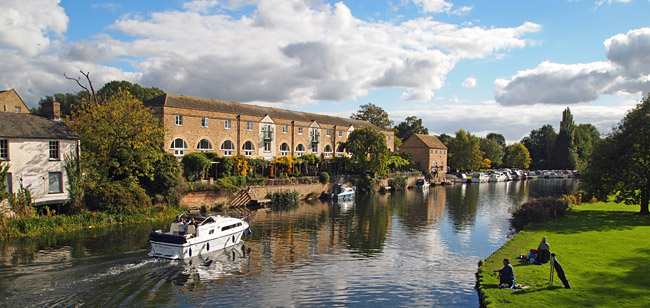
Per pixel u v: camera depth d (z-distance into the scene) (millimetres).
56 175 28656
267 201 42688
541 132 135000
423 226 32094
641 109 31391
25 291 15047
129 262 19188
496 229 30906
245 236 26375
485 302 13156
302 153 60969
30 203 26359
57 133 28766
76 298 14602
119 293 15312
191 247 20469
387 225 32344
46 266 18234
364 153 60406
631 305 12234
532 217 30234
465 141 97438
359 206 44344
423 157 83750
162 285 16547
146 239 24219
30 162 27219
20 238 23984
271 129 54906
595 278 15039
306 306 14773
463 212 40094
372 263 20906
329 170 62750
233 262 20516
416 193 60562
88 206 29547
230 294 15805
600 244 20797
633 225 26750
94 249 21641
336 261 21188
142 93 70125
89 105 35094
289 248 23922
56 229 25891
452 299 15492
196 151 44406
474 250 24016
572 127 117438
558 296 13242
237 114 49594
